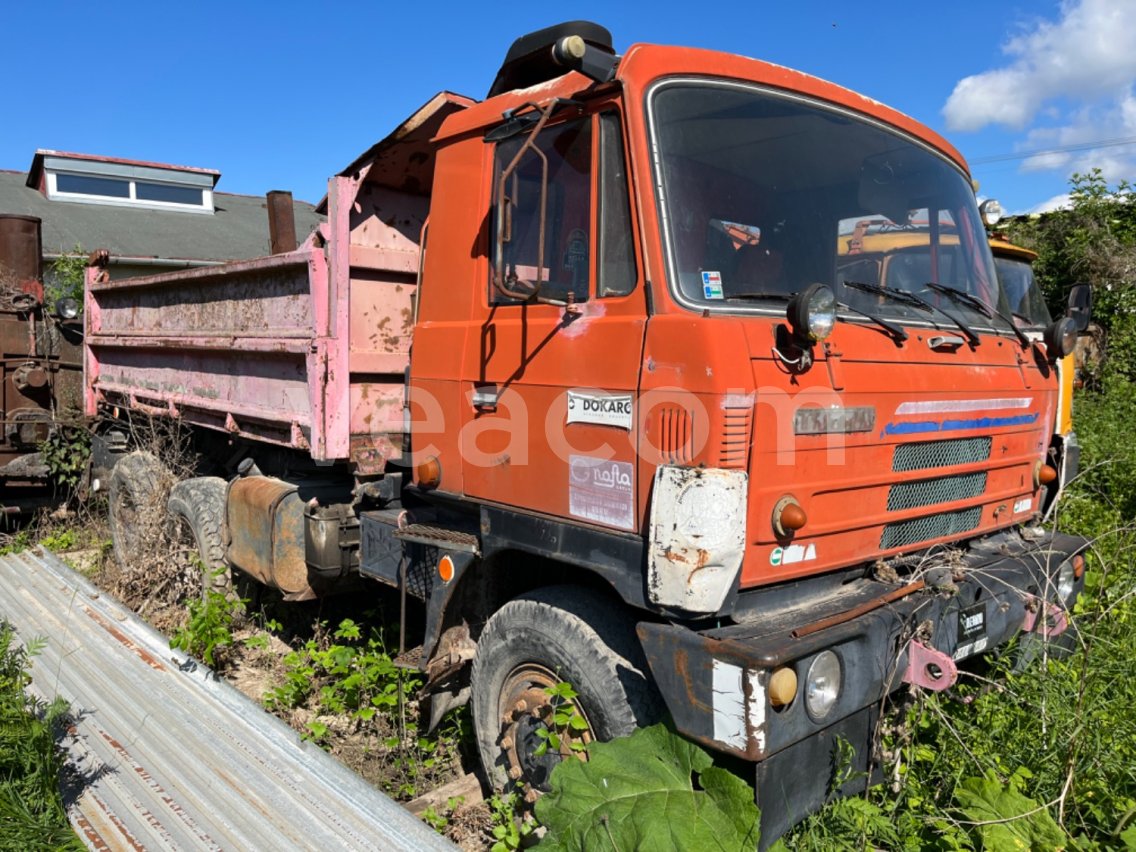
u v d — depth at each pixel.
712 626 2.81
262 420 5.13
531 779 3.32
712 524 2.65
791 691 2.62
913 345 3.38
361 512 4.54
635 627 3.14
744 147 3.31
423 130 4.17
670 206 3.02
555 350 3.28
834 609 2.98
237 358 5.46
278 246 7.40
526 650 3.41
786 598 3.01
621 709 3.05
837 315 3.25
